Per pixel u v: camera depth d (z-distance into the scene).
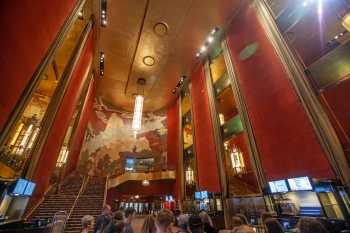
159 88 20.80
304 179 6.16
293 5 8.95
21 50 5.32
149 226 2.79
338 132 6.03
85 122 18.81
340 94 6.21
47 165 9.92
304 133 6.91
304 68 7.55
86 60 13.72
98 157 19.88
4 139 5.33
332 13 7.64
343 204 5.24
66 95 10.34
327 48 8.22
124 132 22.73
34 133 10.79
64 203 11.73
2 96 4.81
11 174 8.59
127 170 18.58
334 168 5.77
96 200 12.77
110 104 23.61
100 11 12.73
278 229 2.58
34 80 6.67
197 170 13.87
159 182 17.73
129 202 16.62
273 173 7.85
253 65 10.31
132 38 15.03
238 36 12.43
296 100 7.45
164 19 13.70
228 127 11.87
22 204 7.96
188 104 19.95
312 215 6.28
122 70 18.36
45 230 6.17
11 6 4.57
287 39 8.70
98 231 4.21
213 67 16.02
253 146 9.16
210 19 13.61
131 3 12.65
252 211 8.75
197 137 14.82
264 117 8.88
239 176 14.08
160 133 22.91
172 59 17.00
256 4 11.18
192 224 2.34
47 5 6.34
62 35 8.27
